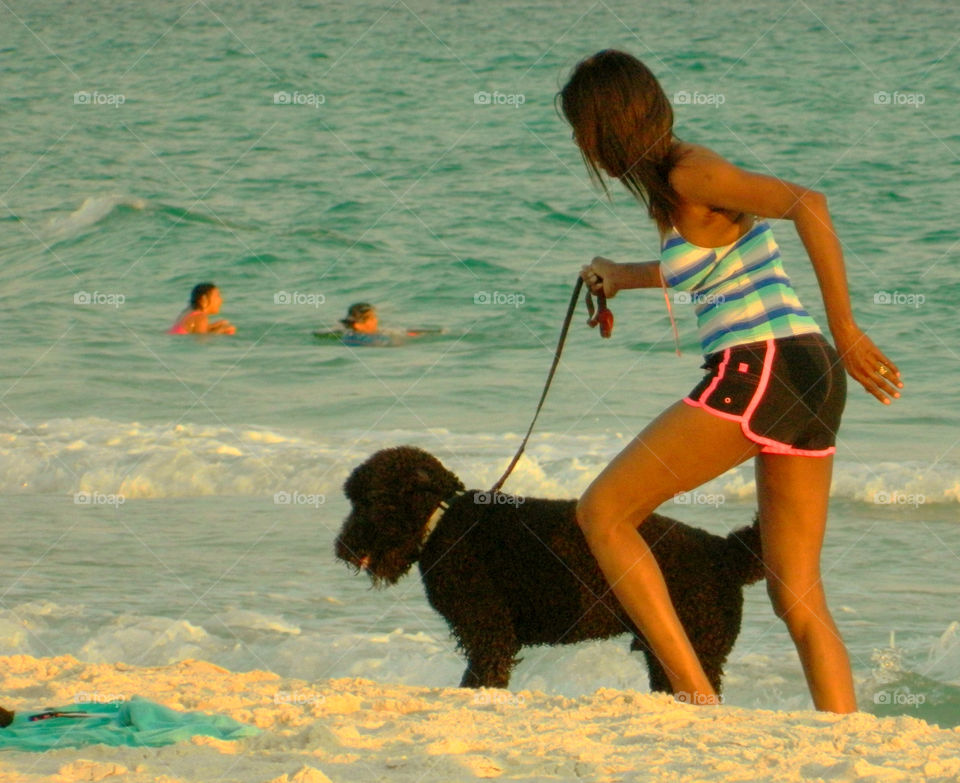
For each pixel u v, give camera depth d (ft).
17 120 123.24
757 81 125.39
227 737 16.58
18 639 28.19
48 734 16.80
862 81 124.88
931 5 177.37
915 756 14.64
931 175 91.91
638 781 13.67
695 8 179.83
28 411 56.08
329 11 188.14
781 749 15.15
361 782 13.83
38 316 73.82
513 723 17.06
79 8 197.98
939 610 29.37
